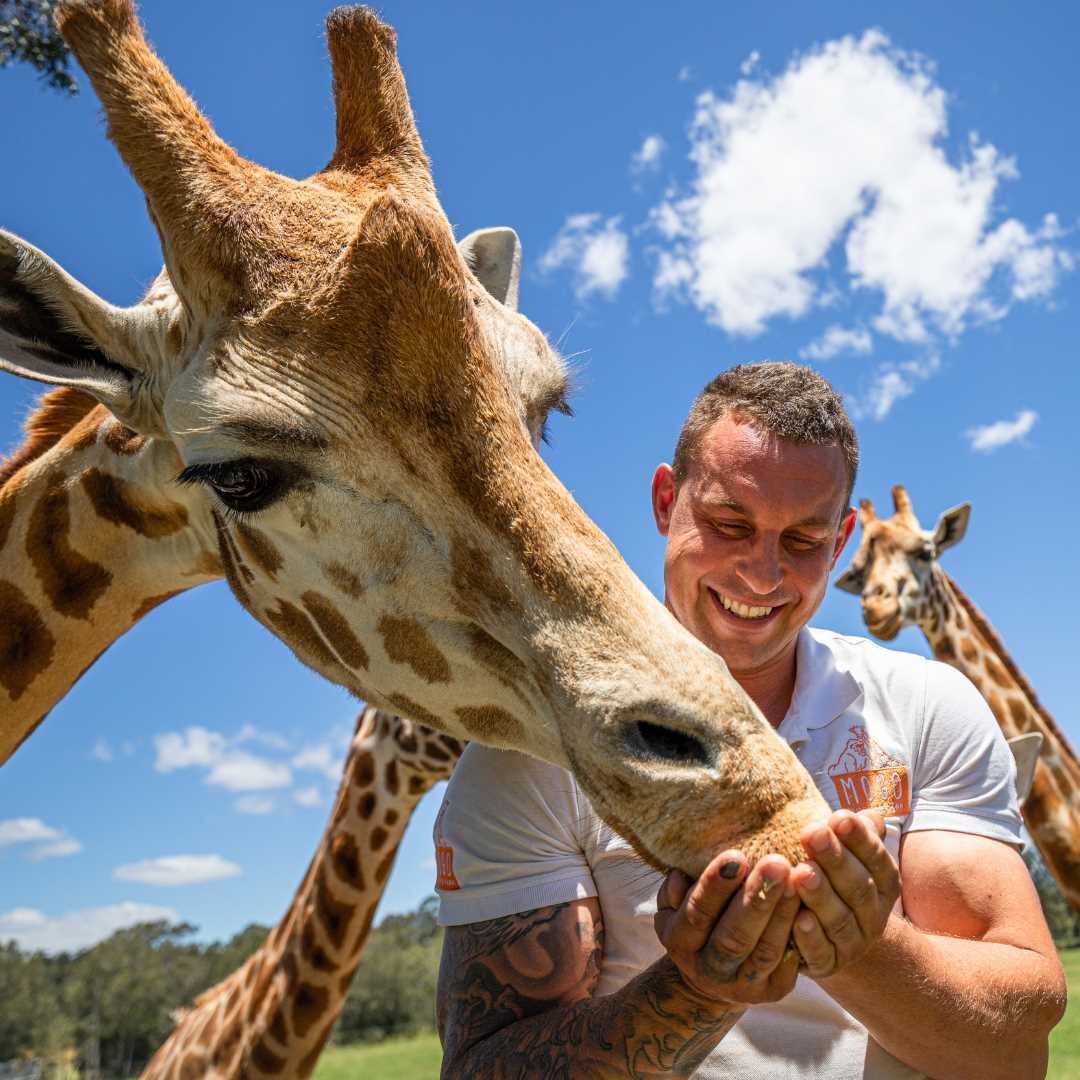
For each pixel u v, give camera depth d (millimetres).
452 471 701
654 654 635
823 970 568
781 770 600
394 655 762
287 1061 1644
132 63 799
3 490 1048
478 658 730
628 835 622
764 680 835
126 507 997
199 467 775
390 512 732
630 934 759
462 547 708
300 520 760
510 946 746
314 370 727
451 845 792
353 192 807
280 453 740
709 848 588
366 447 722
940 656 3643
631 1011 624
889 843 769
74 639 1040
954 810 782
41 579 1021
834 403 799
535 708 717
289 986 1638
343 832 1666
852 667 831
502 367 806
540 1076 656
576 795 768
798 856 566
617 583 667
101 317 890
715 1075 741
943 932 753
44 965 26672
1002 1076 687
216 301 775
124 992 25578
